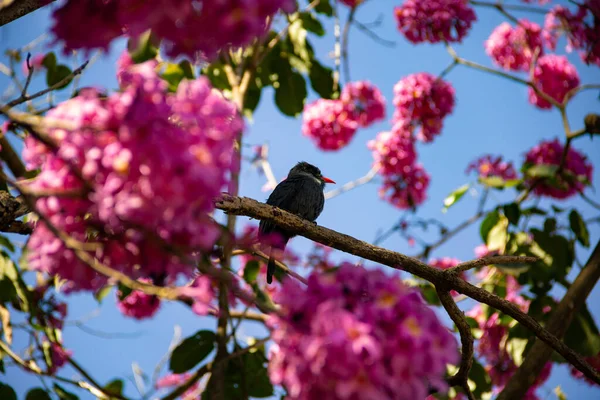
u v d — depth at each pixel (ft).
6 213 17.72
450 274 23.53
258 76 35.01
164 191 9.93
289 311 12.40
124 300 31.07
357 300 12.44
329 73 35.27
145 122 10.13
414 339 11.46
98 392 24.66
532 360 29.37
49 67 27.91
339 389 11.17
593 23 30.58
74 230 11.44
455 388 29.81
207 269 11.95
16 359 24.44
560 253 31.94
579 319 30.27
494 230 32.81
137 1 9.89
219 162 10.44
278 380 12.24
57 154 11.00
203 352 25.84
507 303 23.82
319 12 35.70
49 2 11.60
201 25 9.84
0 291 25.39
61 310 29.86
